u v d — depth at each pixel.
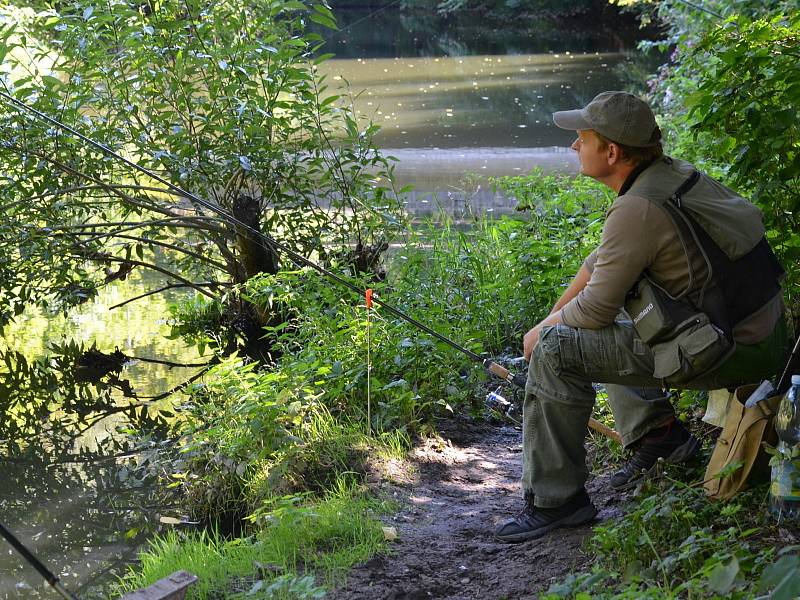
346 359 5.48
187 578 3.03
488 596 3.38
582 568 3.40
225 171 7.37
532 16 39.22
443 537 3.91
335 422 5.02
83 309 8.66
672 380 3.42
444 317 6.20
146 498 5.04
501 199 10.93
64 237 7.68
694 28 11.26
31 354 7.56
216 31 7.53
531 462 3.74
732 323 3.36
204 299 8.23
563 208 7.62
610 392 4.11
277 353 7.46
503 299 6.62
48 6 8.09
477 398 5.60
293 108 7.57
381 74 24.05
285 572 3.59
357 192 7.78
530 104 18.67
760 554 2.95
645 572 3.06
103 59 7.46
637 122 3.44
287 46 7.62
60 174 7.63
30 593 4.08
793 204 4.52
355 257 7.37
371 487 4.43
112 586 4.09
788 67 4.35
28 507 5.00
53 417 6.39
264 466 4.68
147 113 7.64
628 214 3.37
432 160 13.23
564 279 6.52
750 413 3.42
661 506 3.33
